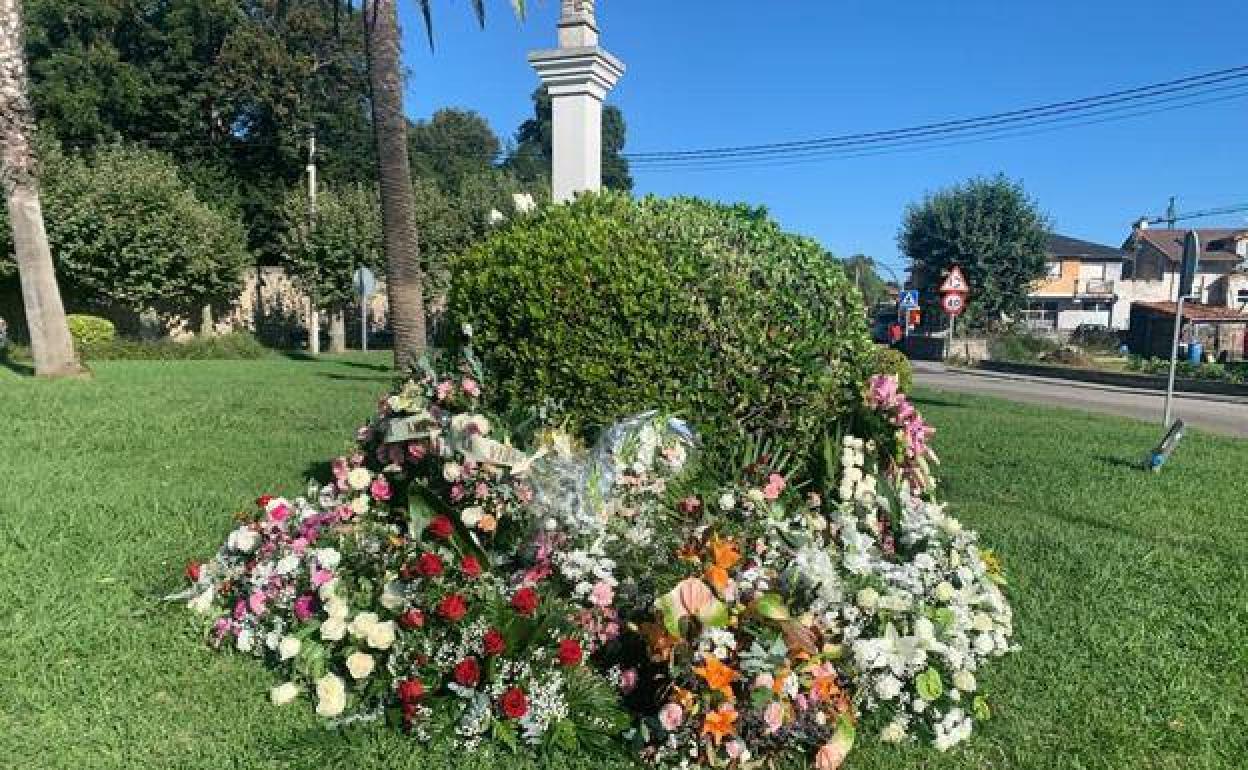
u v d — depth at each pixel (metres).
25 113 12.49
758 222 4.58
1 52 12.23
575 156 6.86
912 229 39.75
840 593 3.10
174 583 4.02
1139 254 57.94
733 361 4.00
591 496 3.38
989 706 3.40
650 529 3.43
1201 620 4.40
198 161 30.44
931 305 39.25
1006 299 37.84
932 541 3.80
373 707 3.03
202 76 29.83
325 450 7.28
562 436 3.82
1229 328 35.81
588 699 2.90
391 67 10.19
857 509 3.94
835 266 4.45
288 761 2.73
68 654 3.29
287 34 30.41
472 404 4.04
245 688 3.14
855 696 3.03
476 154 50.88
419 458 4.04
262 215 30.78
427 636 3.01
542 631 2.94
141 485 5.77
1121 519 6.30
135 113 29.27
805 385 4.09
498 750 2.85
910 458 4.47
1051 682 3.63
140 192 23.31
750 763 2.84
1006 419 12.09
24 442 7.02
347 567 3.43
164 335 26.20
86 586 3.91
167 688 3.12
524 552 3.45
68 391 10.52
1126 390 23.39
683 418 3.97
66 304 24.06
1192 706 3.50
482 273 4.21
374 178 34.28
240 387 11.92
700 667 2.71
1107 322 56.78
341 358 22.45
